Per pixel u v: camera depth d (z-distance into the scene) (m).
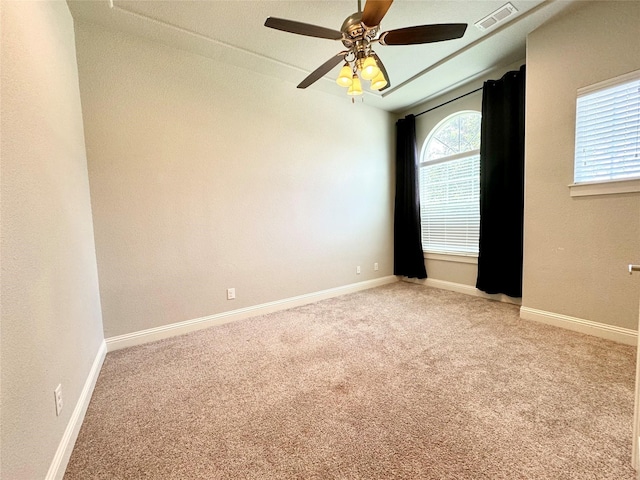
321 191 3.68
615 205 2.21
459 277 3.89
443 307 3.26
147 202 2.49
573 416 1.44
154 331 2.55
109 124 2.31
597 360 1.97
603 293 2.30
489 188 3.30
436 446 1.28
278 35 2.44
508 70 3.16
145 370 2.03
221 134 2.85
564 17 2.37
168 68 2.55
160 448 1.32
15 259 0.97
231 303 2.98
